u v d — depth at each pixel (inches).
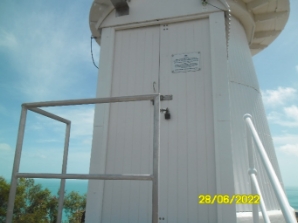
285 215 46.0
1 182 450.0
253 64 279.9
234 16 263.9
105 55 134.3
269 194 202.4
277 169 240.8
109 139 122.2
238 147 206.2
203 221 101.4
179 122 115.9
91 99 76.4
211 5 124.8
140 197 111.1
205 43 123.3
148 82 126.0
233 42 252.1
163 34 131.3
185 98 118.6
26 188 484.1
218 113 110.0
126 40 136.3
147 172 113.5
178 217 104.6
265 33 307.6
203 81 118.3
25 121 80.0
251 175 82.0
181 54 125.4
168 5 132.1
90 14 160.7
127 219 109.7
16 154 75.6
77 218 499.5
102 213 112.7
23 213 454.6
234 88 230.7
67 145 102.5
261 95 267.4
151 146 116.3
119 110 125.3
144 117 121.2
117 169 117.2
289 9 267.3
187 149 111.6
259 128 232.4
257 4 255.3
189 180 107.7
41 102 79.8
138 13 135.6
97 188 115.4
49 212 487.2
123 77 130.3
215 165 105.7
